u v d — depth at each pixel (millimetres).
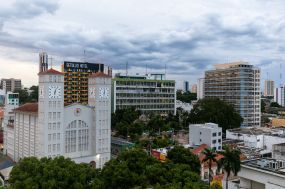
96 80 122062
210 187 65750
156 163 80750
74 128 118062
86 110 121250
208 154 92750
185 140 169875
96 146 121938
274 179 81750
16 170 79875
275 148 117812
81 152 120188
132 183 74500
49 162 81750
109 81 125000
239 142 156000
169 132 192625
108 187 76438
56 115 111875
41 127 110250
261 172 85125
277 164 90000
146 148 135500
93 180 77562
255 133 158250
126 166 77688
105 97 124000
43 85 109625
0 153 152125
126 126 177000
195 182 69062
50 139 110562
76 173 77625
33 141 119875
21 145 131125
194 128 148000
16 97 160125
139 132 174625
